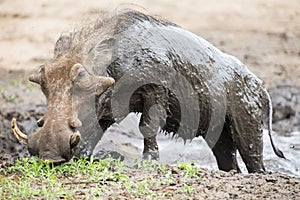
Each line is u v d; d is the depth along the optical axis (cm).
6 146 2380
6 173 1752
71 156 1661
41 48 4303
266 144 2566
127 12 1958
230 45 4703
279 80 3772
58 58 1784
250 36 5006
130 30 1911
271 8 5881
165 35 1953
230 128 2081
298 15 5731
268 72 4000
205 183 1670
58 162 1638
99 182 1655
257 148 2117
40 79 1733
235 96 2067
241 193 1616
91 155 1812
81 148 1802
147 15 1989
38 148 1645
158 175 1717
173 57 1938
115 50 1870
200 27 5231
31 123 2655
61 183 1634
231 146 2141
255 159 2117
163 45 1931
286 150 2539
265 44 4778
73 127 1664
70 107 1691
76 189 1605
